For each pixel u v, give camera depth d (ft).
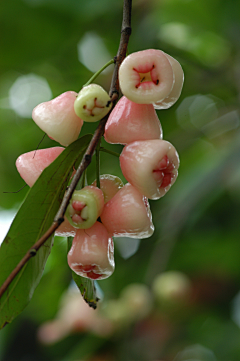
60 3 4.09
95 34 4.53
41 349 4.74
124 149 2.41
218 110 4.76
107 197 2.48
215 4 4.21
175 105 4.70
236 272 4.69
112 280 4.50
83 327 4.33
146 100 2.36
